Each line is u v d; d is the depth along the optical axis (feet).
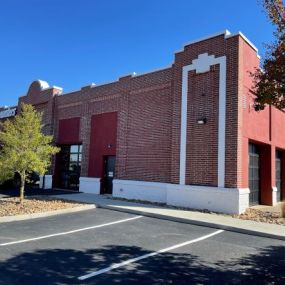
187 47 56.24
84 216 43.06
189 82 55.06
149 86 62.90
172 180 54.90
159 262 24.71
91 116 74.79
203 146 51.90
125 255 26.17
